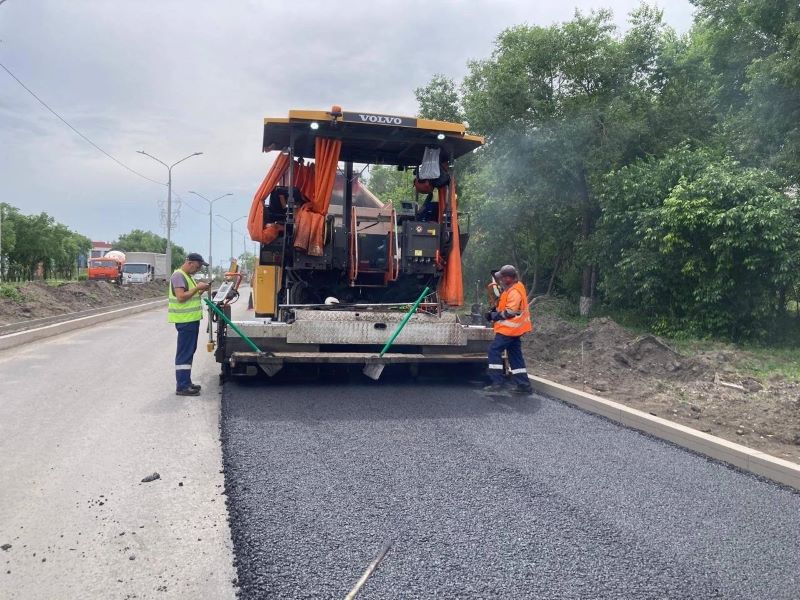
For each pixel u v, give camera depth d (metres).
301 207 7.97
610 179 14.58
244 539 3.60
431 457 5.14
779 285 11.39
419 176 8.52
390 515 3.97
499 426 6.16
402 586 3.12
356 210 8.98
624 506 4.21
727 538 3.76
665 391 7.66
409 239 8.16
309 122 7.62
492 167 17.30
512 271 7.71
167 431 5.82
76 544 3.56
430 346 7.77
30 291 20.23
